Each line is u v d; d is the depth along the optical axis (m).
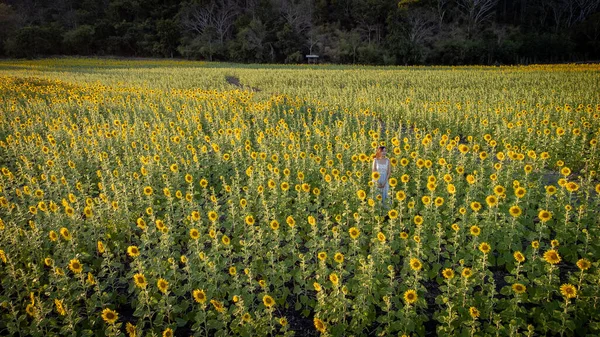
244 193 8.71
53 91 23.05
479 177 8.29
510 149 9.48
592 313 4.39
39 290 5.05
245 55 75.31
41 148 11.29
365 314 4.70
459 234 6.38
